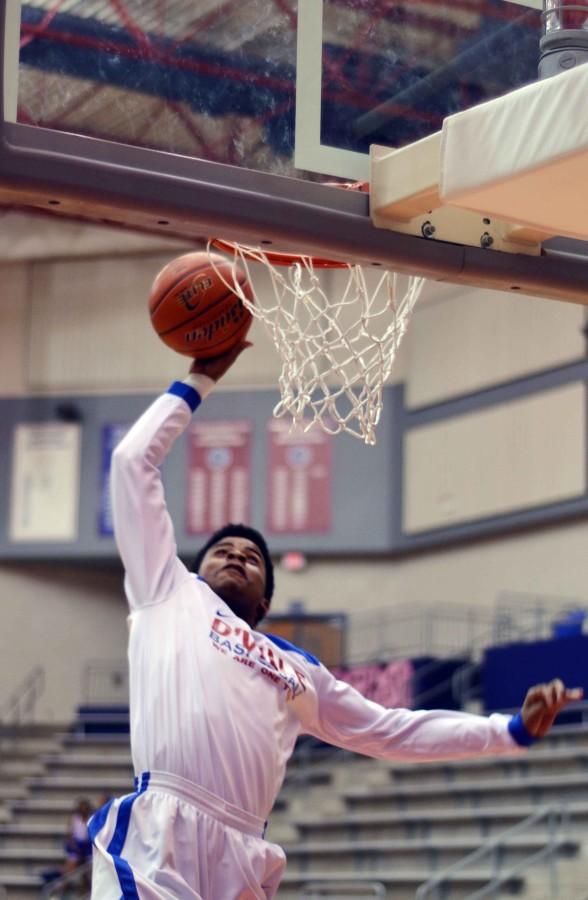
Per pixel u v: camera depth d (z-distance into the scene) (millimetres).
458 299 17047
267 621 17078
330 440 17625
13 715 18234
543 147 3371
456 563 16688
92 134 3688
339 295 7141
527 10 4375
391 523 17219
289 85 3984
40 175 3520
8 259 18781
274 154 3918
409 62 4168
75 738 17031
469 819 12352
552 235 4148
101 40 3760
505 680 13445
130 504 3465
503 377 16391
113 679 18781
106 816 3250
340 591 17438
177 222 3738
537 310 16172
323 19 4082
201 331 3762
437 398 17047
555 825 11781
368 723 3588
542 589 15727
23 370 18672
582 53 4137
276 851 3330
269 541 17578
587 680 12797
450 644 16484
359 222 3955
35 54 3664
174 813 3199
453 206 3719
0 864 14719
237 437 17875
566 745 12789
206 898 3207
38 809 15625
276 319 4254
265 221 3816
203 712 3268
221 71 3906
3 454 18578
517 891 11109
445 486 16719
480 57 4273
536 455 15875
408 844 12359
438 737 3600
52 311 18672
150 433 3543
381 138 4062
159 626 3373
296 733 3484
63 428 18438
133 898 3090
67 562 18703
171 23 3869
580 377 15625
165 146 3779
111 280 18562
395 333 4305
